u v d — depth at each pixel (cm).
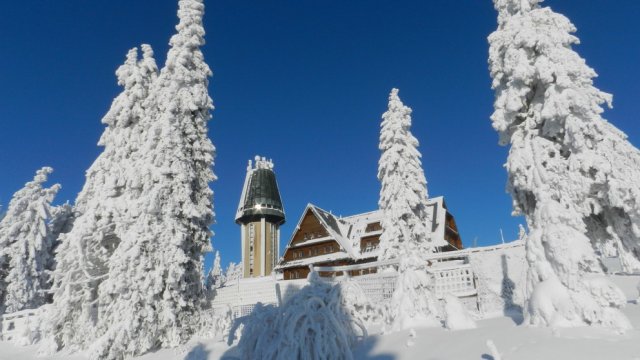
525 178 1162
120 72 2616
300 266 4572
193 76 2358
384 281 2008
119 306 1734
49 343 2036
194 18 2517
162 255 1847
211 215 2212
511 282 1989
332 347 800
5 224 3450
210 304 2244
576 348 632
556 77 1298
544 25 1389
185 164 2105
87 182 2542
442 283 1838
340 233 4734
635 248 1466
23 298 3188
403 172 2938
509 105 1309
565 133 1365
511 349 673
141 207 1903
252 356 856
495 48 1452
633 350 595
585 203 1435
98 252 2141
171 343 1736
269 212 6419
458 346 742
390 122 3141
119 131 2481
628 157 1514
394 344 854
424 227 2819
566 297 819
